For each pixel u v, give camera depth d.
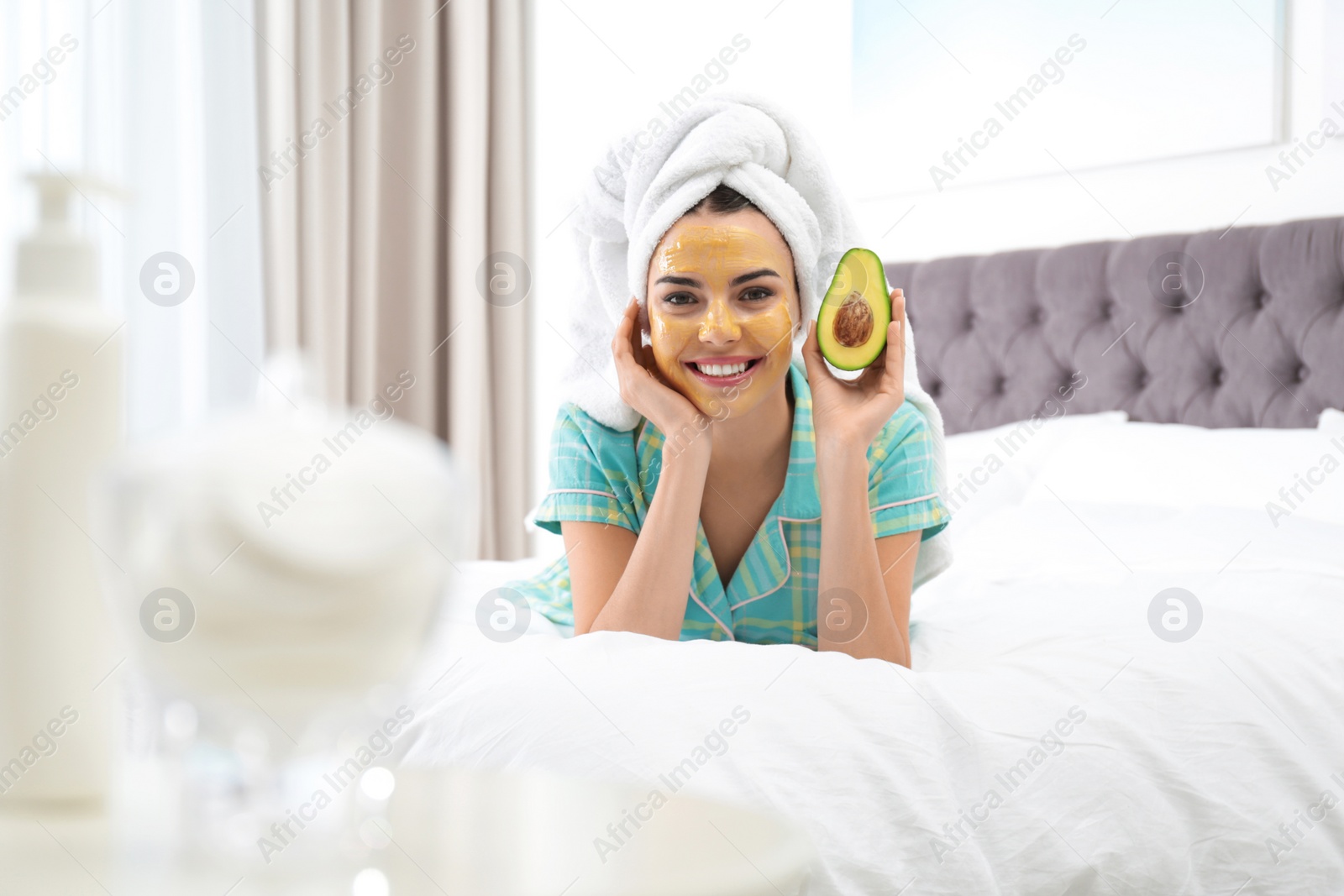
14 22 2.23
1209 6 2.34
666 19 3.08
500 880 0.40
